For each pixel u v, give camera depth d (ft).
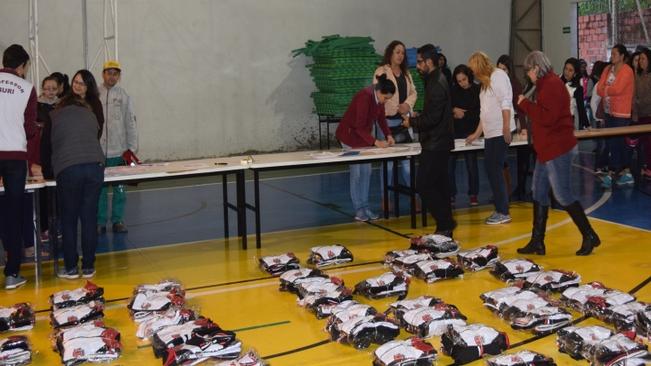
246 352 15.33
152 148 46.37
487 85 25.99
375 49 51.21
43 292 20.84
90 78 22.41
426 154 23.85
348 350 15.52
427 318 16.06
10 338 15.71
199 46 46.80
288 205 32.78
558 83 21.49
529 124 28.45
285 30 48.70
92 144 21.47
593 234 22.27
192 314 17.03
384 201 28.86
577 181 35.35
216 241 26.32
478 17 53.83
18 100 20.47
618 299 16.87
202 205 33.78
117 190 28.25
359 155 25.49
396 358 14.02
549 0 54.29
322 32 49.65
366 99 27.14
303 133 49.80
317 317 17.61
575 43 52.80
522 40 54.95
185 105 46.85
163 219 30.81
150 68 45.75
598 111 36.11
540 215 22.53
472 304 18.21
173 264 23.30
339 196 34.55
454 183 30.53
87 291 18.61
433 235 23.43
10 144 20.45
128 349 16.05
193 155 47.39
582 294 17.26
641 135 29.58
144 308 17.88
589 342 14.47
